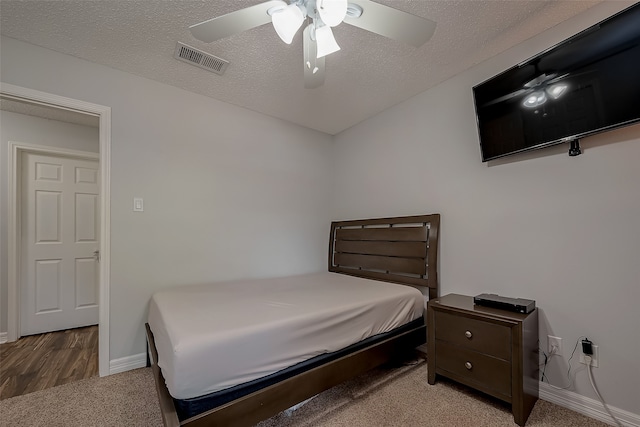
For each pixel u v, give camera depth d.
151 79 2.34
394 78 2.37
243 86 2.46
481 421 1.57
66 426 1.52
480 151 2.14
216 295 2.05
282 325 1.44
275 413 1.35
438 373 1.92
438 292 2.42
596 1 1.59
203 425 1.14
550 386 1.76
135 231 2.25
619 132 1.55
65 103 2.00
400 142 2.81
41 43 1.89
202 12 1.62
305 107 2.88
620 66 1.43
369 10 1.26
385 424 1.54
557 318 1.76
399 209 2.82
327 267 3.54
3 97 1.84
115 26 1.73
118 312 2.15
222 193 2.71
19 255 2.89
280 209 3.13
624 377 1.51
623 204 1.53
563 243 1.74
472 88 2.14
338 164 3.58
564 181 1.74
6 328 2.78
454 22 1.73
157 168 2.36
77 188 3.28
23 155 2.97
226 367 1.24
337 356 1.69
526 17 1.70
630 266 1.51
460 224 2.30
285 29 1.29
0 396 1.82
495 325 1.64
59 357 2.43
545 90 1.73
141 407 1.69
